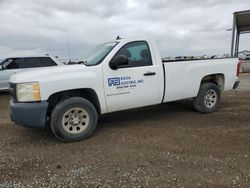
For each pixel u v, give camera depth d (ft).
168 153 16.08
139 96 20.97
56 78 18.17
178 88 22.85
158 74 21.58
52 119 18.21
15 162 15.61
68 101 18.42
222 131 19.83
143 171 13.89
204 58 25.05
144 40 21.40
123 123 22.84
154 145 17.46
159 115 25.18
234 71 26.53
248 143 17.34
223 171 13.62
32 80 17.72
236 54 66.64
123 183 12.76
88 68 19.20
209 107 25.40
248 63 78.23
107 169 14.28
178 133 19.67
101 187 12.49
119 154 16.19
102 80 19.52
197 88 24.23
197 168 14.03
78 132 18.81
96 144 18.04
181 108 27.63
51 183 13.03
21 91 17.88
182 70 22.94
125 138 19.01
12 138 20.15
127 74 20.34
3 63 43.24
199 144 17.39
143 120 23.59
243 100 32.42
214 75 25.68
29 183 13.12
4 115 28.32
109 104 20.02
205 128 20.68
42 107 17.75
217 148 16.65
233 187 12.12
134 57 20.89
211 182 12.57
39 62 44.04
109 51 20.17
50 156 16.34
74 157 16.03
